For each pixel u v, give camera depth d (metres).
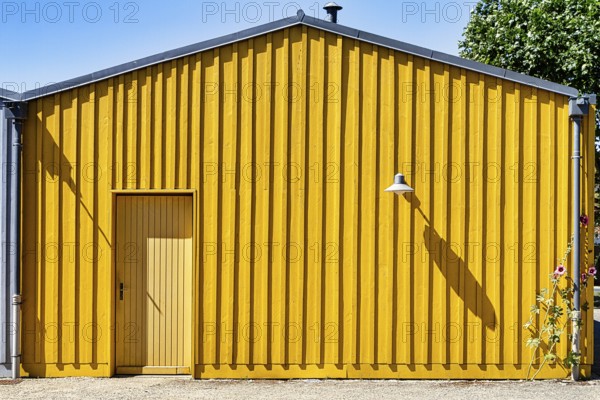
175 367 7.61
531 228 7.43
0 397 6.61
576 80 14.31
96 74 7.48
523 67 14.88
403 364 7.39
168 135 7.49
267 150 7.48
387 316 7.40
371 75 7.50
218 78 7.50
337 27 7.48
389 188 7.02
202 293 7.45
